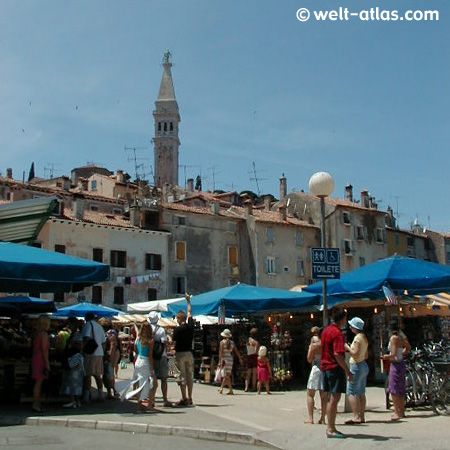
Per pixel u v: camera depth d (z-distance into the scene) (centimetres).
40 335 1339
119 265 5328
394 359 1241
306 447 970
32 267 1246
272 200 9244
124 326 4062
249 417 1303
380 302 2078
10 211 1661
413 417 1252
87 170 9888
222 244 6128
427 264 1495
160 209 5688
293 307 2061
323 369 1034
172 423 1177
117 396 1595
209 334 2398
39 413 1293
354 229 7075
